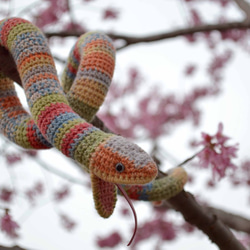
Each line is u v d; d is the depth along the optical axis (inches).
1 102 47.3
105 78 46.9
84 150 40.6
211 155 63.5
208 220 57.7
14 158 142.4
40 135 44.9
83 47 48.3
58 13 149.9
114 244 161.6
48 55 44.9
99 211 42.0
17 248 60.8
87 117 46.7
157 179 53.5
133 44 103.7
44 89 43.3
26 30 45.6
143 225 160.4
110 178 39.8
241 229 104.2
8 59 47.4
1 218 89.2
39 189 152.8
